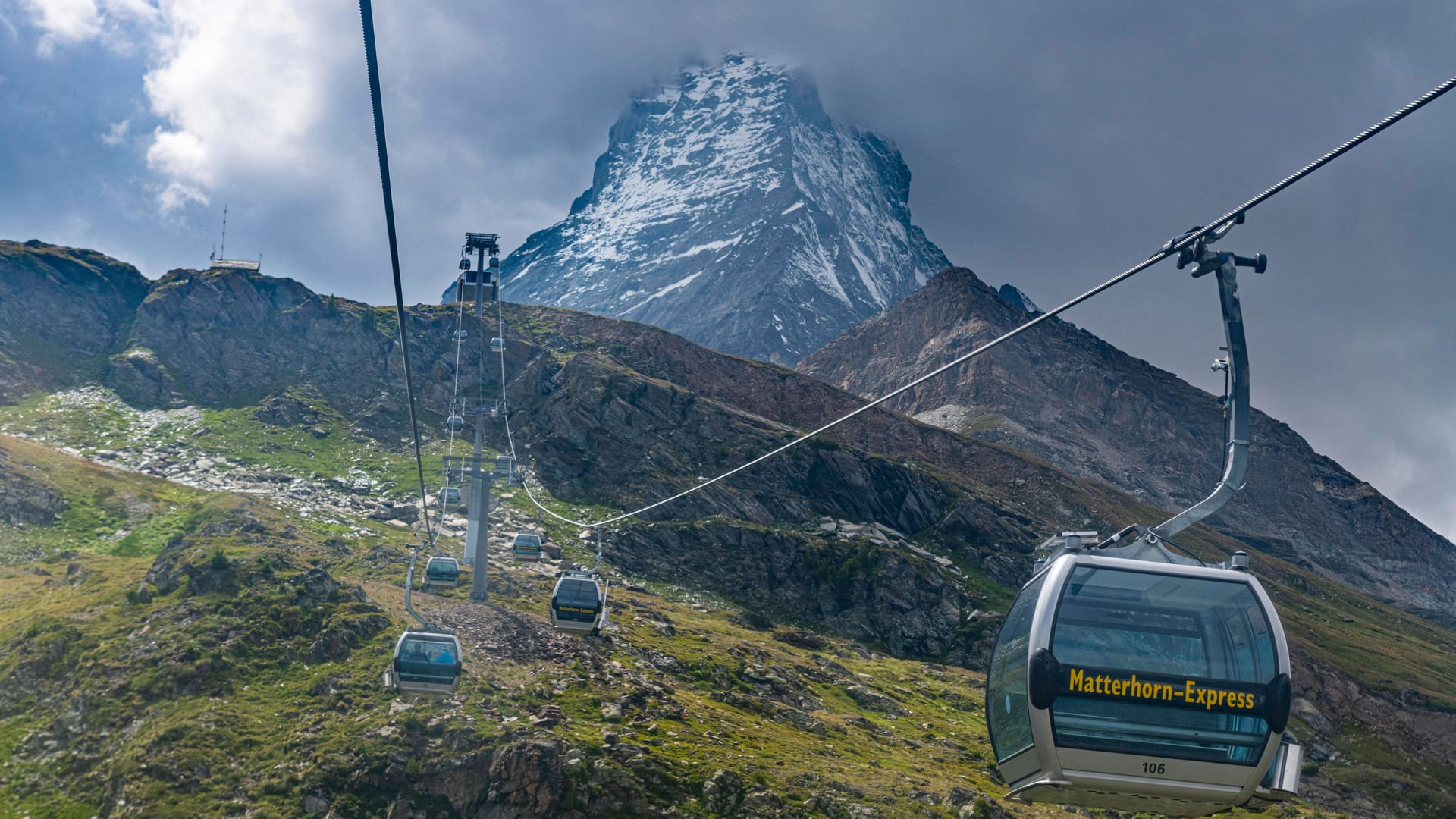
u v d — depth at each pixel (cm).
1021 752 2980
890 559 17988
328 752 7931
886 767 9925
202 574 10288
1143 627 2878
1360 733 18450
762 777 8625
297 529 14112
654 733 9125
